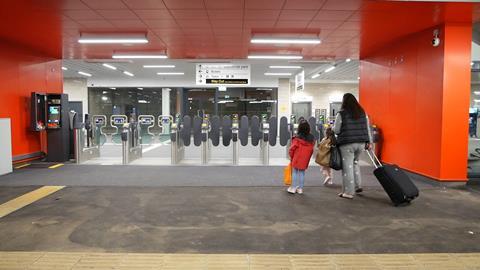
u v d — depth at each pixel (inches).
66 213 161.3
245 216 158.4
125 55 359.9
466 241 129.6
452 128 219.1
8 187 215.5
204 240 129.3
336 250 120.6
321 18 223.5
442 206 176.4
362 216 159.2
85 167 296.7
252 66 492.4
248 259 112.7
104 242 126.4
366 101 351.3
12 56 292.7
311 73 595.2
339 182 235.1
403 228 143.3
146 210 166.9
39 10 208.7
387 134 297.4
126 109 699.4
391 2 187.5
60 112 322.7
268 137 322.0
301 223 149.1
